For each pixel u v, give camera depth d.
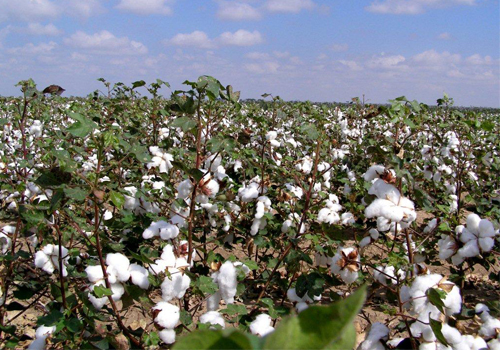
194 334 0.29
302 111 4.83
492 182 5.55
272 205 3.23
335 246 2.53
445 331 1.70
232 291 2.12
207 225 3.08
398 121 2.20
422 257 2.70
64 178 1.73
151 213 2.66
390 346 1.82
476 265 4.37
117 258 1.82
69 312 1.89
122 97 4.94
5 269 2.29
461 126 4.63
